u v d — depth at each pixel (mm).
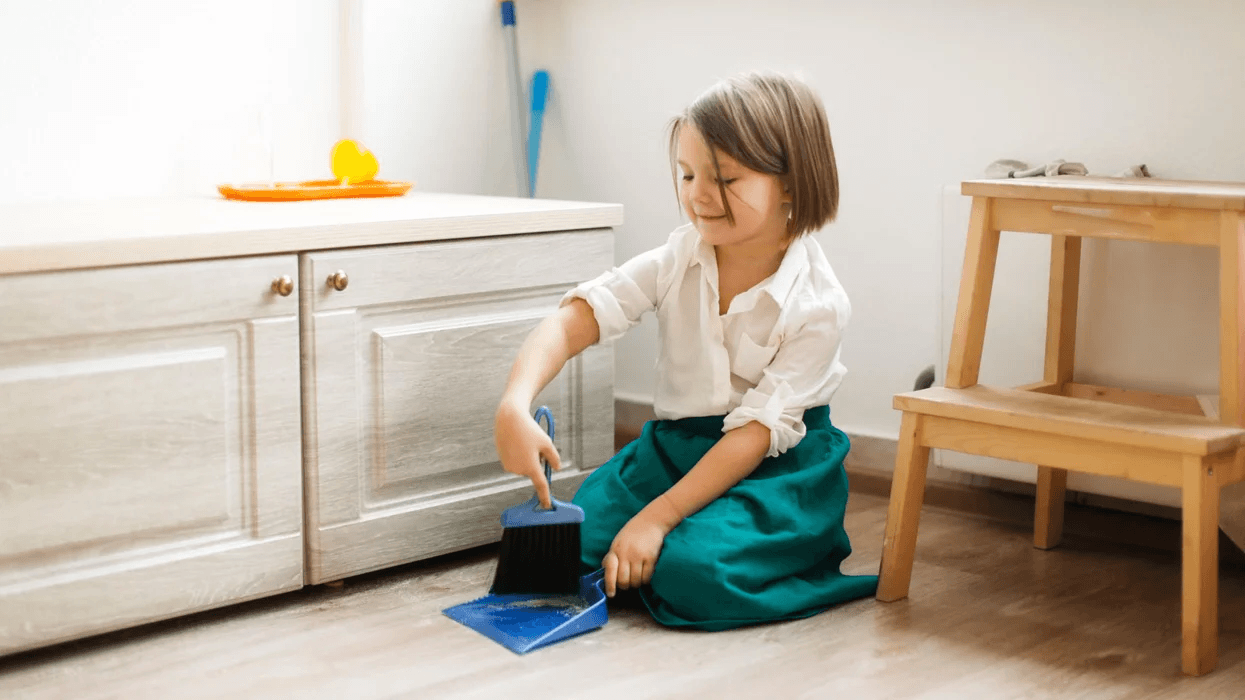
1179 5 1497
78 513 1185
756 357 1390
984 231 1352
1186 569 1161
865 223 1801
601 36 2068
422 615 1321
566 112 2135
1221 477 1171
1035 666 1187
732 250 1407
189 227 1273
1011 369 1622
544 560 1307
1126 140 1556
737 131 1301
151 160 1713
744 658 1203
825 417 1450
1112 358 1544
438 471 1459
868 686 1138
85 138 1646
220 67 1771
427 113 1999
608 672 1167
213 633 1268
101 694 1120
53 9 1602
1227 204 1164
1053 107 1610
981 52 1662
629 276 1438
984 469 1635
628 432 2094
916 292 1761
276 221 1341
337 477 1368
